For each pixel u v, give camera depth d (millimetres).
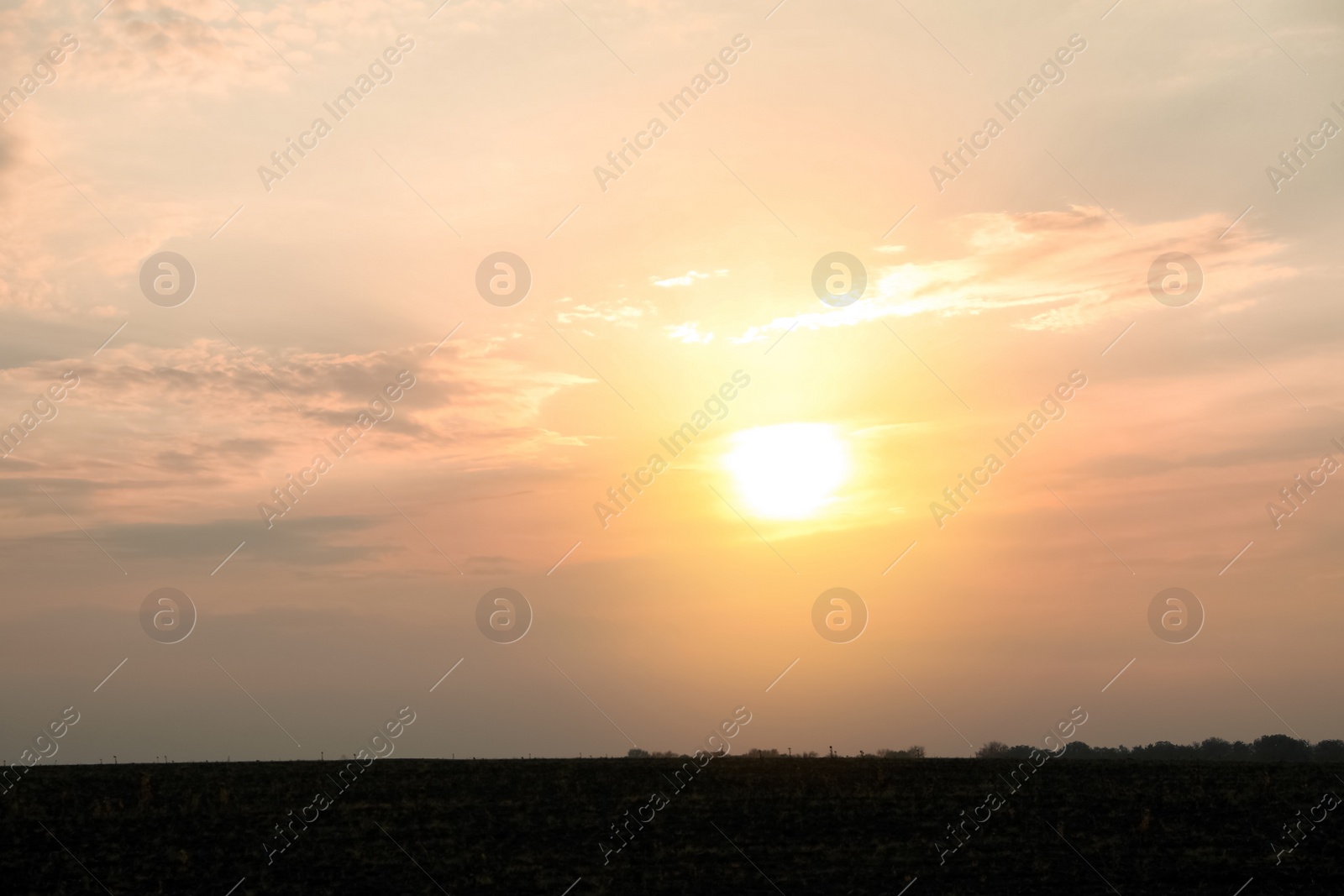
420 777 45625
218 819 36906
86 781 43969
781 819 36938
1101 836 34531
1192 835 34656
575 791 42125
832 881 29750
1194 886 29250
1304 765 51875
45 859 31859
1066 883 29422
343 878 30016
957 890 28734
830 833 35062
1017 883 29516
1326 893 28734
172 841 33906
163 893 28719
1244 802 39719
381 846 33469
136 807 38406
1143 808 38625
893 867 31094
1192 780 44844
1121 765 50562
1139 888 28969
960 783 43688
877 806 38812
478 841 34062
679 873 30500
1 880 29781
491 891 28938
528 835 34938
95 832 34938
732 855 32438
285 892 28750
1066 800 39969
